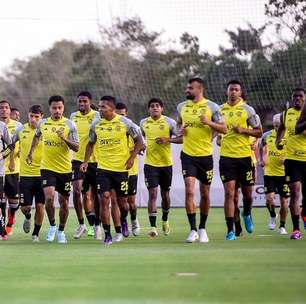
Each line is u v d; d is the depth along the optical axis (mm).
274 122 51906
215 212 70000
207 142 41969
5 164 50281
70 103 112125
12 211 50656
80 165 47781
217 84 90875
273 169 51719
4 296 24625
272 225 52094
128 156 42812
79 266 31594
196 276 28234
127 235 46469
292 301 23328
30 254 36344
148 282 27016
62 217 43469
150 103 49844
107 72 104438
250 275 28375
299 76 83438
